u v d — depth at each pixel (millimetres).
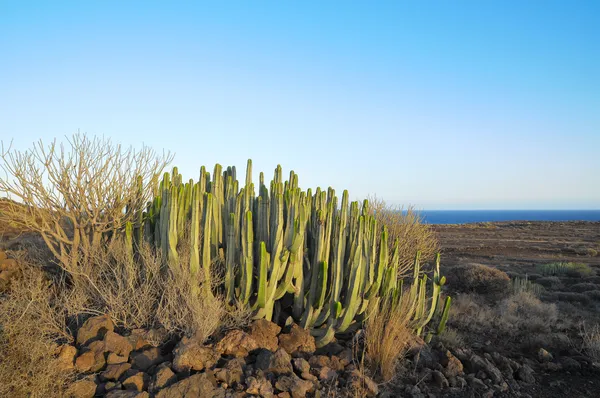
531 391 5391
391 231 11438
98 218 6375
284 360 4770
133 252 6371
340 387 4781
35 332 4383
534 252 22547
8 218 5883
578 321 8523
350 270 6141
